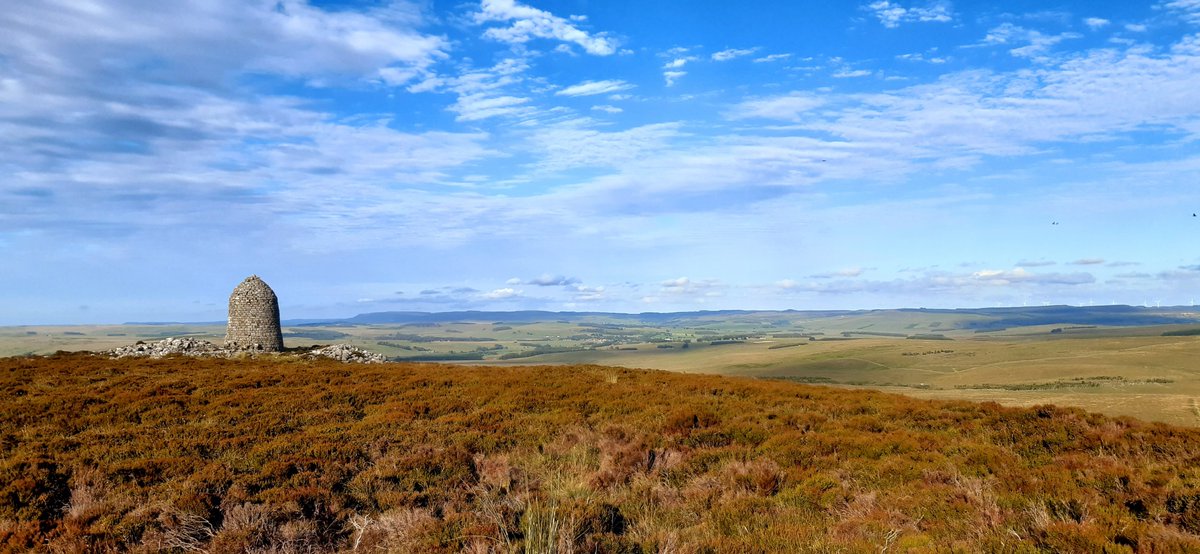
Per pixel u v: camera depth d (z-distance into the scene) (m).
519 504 11.17
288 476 12.93
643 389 25.20
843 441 15.30
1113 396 65.75
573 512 10.28
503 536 9.48
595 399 22.48
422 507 11.68
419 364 36.59
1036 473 11.91
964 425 17.53
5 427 17.31
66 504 11.40
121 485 11.93
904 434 16.11
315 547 9.87
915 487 11.71
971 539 8.54
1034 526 8.88
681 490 12.45
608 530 10.25
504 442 16.23
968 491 10.73
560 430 17.45
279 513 10.77
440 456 14.43
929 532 9.19
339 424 17.86
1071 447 14.38
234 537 9.77
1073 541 8.12
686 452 15.01
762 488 12.20
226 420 18.55
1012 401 64.00
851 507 10.78
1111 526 8.59
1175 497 9.51
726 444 16.03
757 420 18.47
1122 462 12.50
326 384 25.84
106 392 23.08
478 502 11.79
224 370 31.33
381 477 12.96
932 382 148.50
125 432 16.55
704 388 25.77
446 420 18.64
